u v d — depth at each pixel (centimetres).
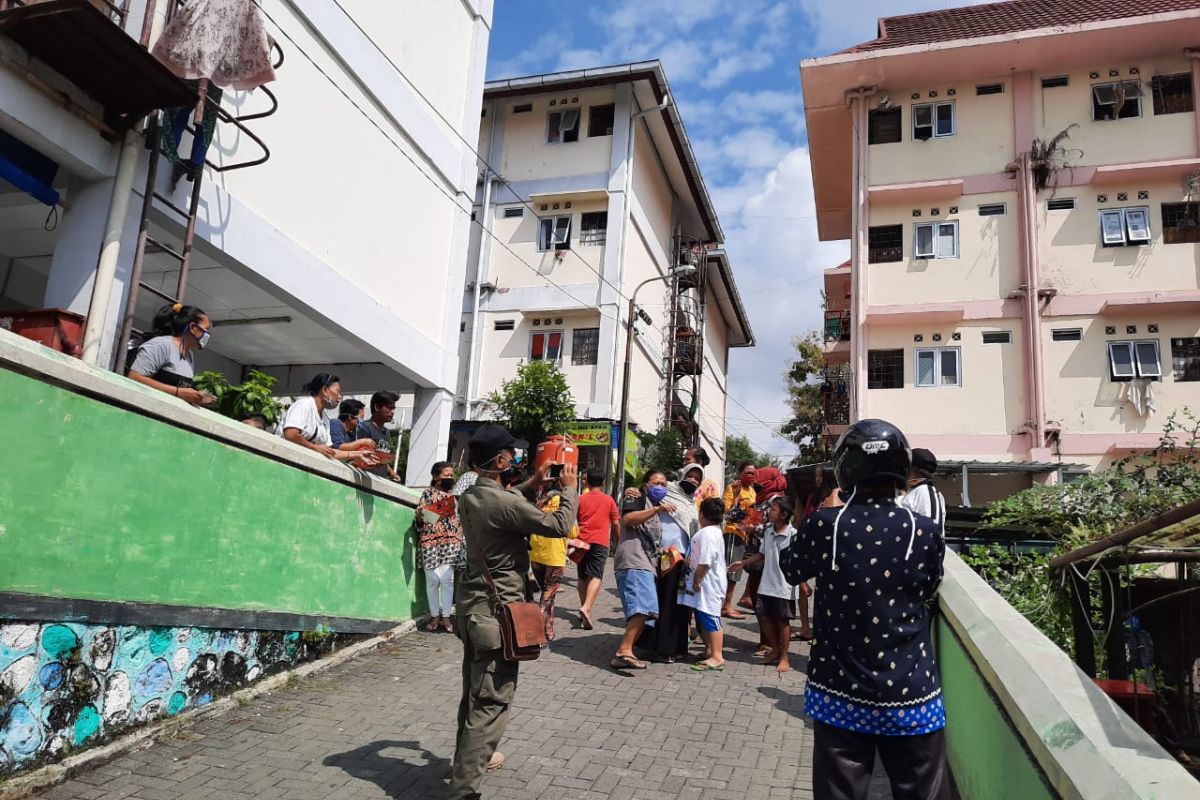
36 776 411
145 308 1198
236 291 1109
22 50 662
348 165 1128
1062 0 2284
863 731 299
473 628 434
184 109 798
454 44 1415
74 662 444
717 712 631
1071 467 1734
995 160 2022
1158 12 2020
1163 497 683
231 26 765
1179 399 1803
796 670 789
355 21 1128
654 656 814
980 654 336
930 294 1992
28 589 420
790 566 340
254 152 951
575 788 466
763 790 477
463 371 2464
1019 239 1961
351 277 1138
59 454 439
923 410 1944
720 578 792
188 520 532
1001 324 1939
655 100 2508
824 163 2469
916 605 312
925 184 2003
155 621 501
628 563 768
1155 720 611
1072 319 1889
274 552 625
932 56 2008
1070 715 237
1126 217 1912
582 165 2498
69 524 444
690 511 862
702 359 3266
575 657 789
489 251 2514
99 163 746
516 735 550
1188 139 1909
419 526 862
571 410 2141
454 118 1407
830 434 2378
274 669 624
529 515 441
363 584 761
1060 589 630
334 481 712
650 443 2514
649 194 2766
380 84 1185
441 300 1380
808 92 2152
